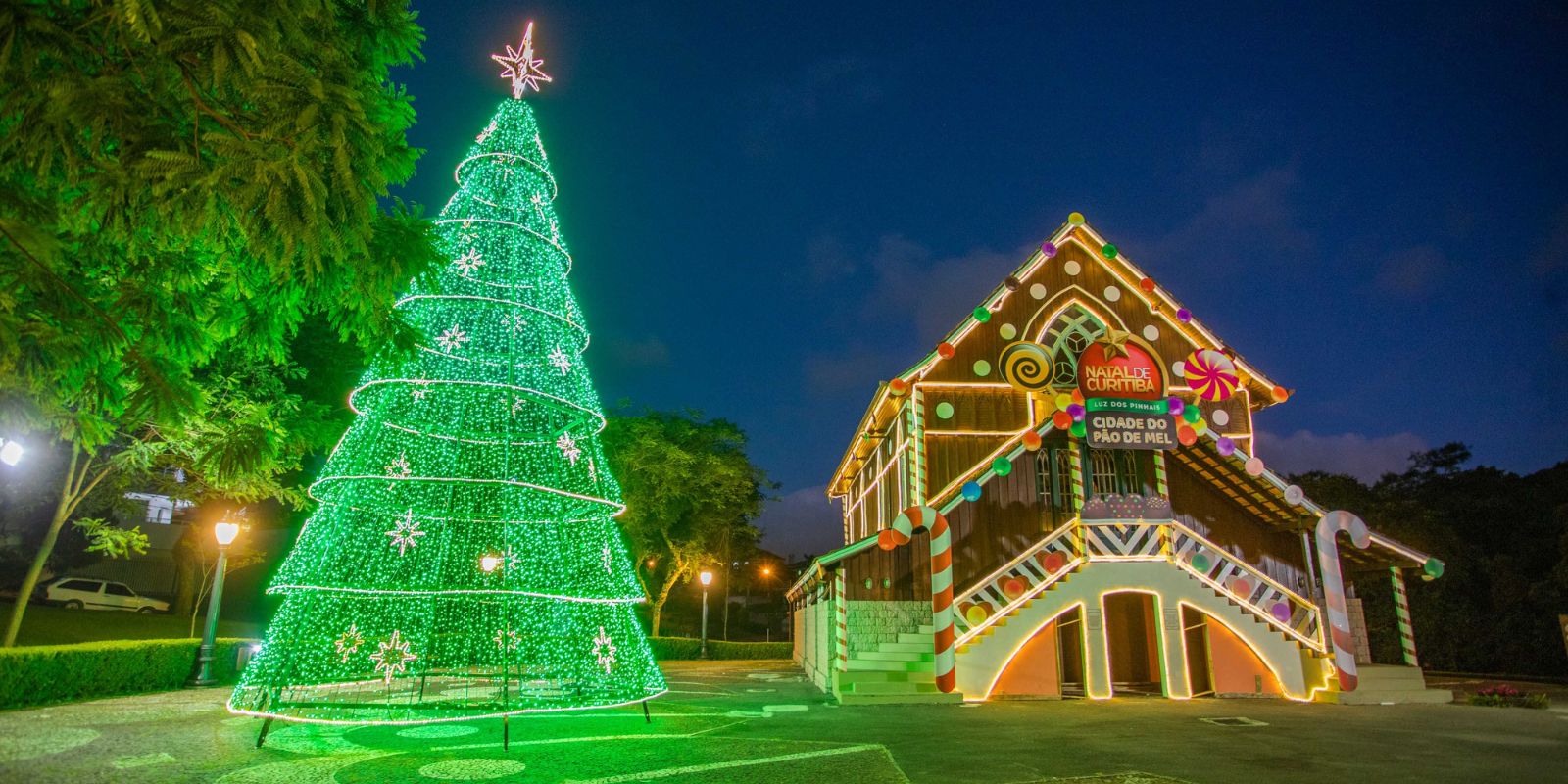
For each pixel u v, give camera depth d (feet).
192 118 16.72
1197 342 72.18
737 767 31.09
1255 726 42.19
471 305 42.93
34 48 14.06
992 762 32.48
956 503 60.95
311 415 56.59
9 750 30.96
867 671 53.83
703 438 117.80
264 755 32.14
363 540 42.47
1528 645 80.02
